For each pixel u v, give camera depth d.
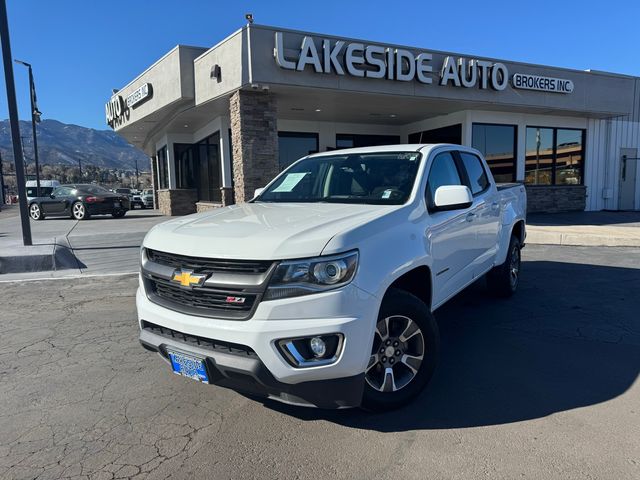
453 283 4.27
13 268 8.48
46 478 2.68
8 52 9.35
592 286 6.96
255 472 2.70
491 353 4.41
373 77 12.62
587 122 19.23
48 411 3.45
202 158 19.64
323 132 18.42
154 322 3.17
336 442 2.98
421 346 3.36
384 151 4.51
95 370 4.17
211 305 2.92
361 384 2.85
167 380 3.95
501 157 17.62
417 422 3.20
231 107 13.03
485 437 3.01
